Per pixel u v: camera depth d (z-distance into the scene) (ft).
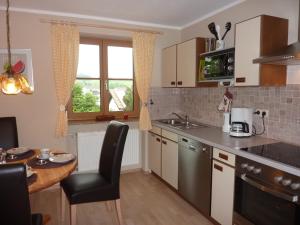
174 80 11.63
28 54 10.16
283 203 5.77
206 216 8.60
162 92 12.94
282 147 7.13
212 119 11.13
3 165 3.92
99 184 7.39
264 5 8.30
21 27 9.98
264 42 7.17
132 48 12.46
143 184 11.53
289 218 5.64
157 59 12.66
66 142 11.17
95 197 7.23
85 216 8.82
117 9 10.12
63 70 10.47
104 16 11.08
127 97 13.33
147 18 11.41
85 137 11.70
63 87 10.52
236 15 9.40
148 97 12.54
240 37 7.85
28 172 5.85
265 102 8.42
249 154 6.52
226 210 7.50
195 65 10.12
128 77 13.23
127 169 13.07
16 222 4.18
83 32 11.08
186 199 9.74
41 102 10.52
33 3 9.37
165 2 9.34
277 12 7.88
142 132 13.03
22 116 10.34
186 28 12.50
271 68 7.41
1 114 10.08
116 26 11.52
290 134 7.63
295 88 7.43
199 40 10.07
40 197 10.23
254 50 7.34
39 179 5.71
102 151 8.47
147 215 8.86
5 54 9.83
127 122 12.66
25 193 4.08
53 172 6.15
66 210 9.07
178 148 9.97
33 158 7.22
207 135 8.93
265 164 6.08
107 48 12.59
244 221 6.86
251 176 6.53
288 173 5.56
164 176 11.23
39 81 10.41
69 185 7.41
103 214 8.98
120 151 7.51
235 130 8.59
